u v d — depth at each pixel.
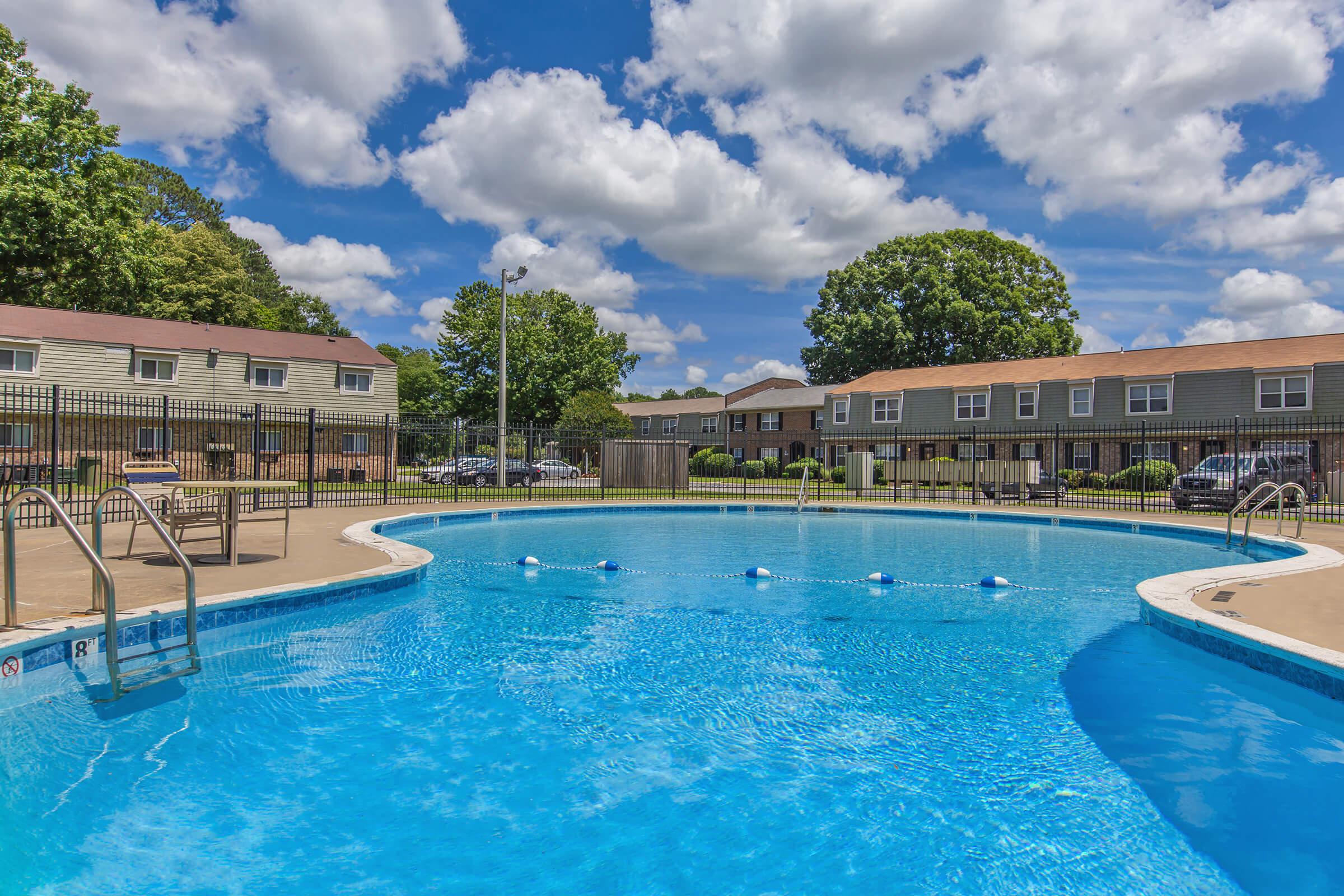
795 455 46.19
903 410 37.50
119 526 10.12
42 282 26.38
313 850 2.62
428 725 3.81
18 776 3.16
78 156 24.34
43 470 19.22
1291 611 5.37
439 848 2.65
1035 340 43.25
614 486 23.83
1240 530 12.39
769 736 3.72
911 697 4.30
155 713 3.88
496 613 6.36
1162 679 4.64
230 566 6.98
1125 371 31.11
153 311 35.75
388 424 17.50
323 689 4.33
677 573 8.57
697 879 2.47
